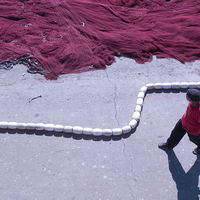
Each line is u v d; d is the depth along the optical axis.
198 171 3.84
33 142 4.22
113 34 6.34
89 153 4.07
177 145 4.18
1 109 4.75
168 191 3.62
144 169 3.87
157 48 6.14
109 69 5.66
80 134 4.32
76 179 3.74
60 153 4.07
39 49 5.90
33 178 3.75
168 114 4.69
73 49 5.87
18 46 6.09
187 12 7.10
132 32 6.46
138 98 4.87
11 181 3.72
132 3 7.34
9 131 4.38
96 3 7.11
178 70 5.67
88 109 4.77
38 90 5.13
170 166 3.91
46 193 3.59
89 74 5.52
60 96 5.01
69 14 6.71
